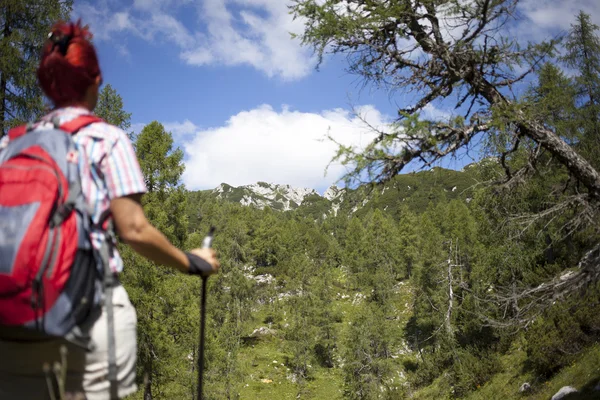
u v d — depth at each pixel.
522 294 8.16
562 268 19.92
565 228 7.92
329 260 100.06
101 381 1.28
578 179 7.20
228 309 58.25
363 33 6.82
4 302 1.09
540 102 6.93
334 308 66.50
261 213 122.94
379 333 46.81
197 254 1.53
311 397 49.25
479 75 6.86
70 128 1.32
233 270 63.19
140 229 1.31
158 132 18.98
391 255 77.25
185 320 17.91
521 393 19.23
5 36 12.48
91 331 1.25
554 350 18.56
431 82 7.10
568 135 7.15
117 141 1.34
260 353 58.03
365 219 88.06
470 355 27.06
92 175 1.29
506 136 6.88
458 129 6.33
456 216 57.38
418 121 5.83
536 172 7.67
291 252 93.38
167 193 18.94
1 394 1.24
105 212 1.30
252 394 48.53
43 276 1.11
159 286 17.38
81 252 1.20
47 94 1.44
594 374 15.54
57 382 1.26
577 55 21.23
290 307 64.81
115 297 1.32
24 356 1.22
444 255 37.44
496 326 8.47
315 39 6.75
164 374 17.19
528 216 7.87
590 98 19.08
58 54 1.42
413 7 6.78
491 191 7.80
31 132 1.30
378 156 5.70
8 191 1.16
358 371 44.06
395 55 6.96
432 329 46.59
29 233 1.10
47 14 12.49
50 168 1.20
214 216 85.94
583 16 21.77
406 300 65.50
